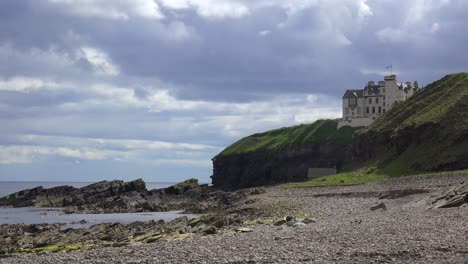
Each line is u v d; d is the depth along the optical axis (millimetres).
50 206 181750
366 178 152750
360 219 59406
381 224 50500
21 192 196000
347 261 32000
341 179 157000
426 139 160750
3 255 51500
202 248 40656
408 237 39375
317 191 133750
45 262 39312
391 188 115312
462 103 165250
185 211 142750
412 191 98062
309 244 39375
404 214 60406
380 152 182125
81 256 41500
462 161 143125
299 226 56500
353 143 199500
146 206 154375
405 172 151250
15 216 137500
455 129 154750
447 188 91438
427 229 43594
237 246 40781
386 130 181375
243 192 154000
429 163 149250
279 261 33188
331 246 37750
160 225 82562
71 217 131875
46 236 76562
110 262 36812
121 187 194125
